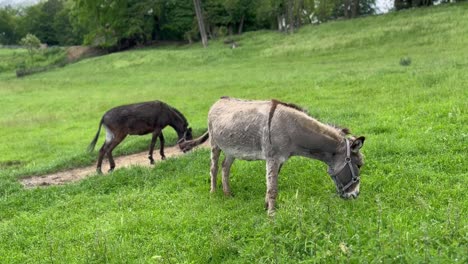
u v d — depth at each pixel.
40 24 84.38
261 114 6.52
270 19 61.16
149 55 43.81
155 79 31.48
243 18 62.00
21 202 8.84
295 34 42.84
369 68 21.61
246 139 6.71
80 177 10.93
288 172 8.22
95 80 34.56
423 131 9.42
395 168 7.62
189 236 6.26
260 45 41.53
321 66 26.94
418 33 31.88
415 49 27.61
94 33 60.94
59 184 10.23
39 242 6.86
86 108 22.81
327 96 15.95
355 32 36.69
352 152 6.21
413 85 14.91
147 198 8.09
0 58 62.41
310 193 7.22
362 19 41.53
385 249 4.62
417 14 38.16
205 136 8.42
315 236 5.31
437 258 4.38
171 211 7.28
